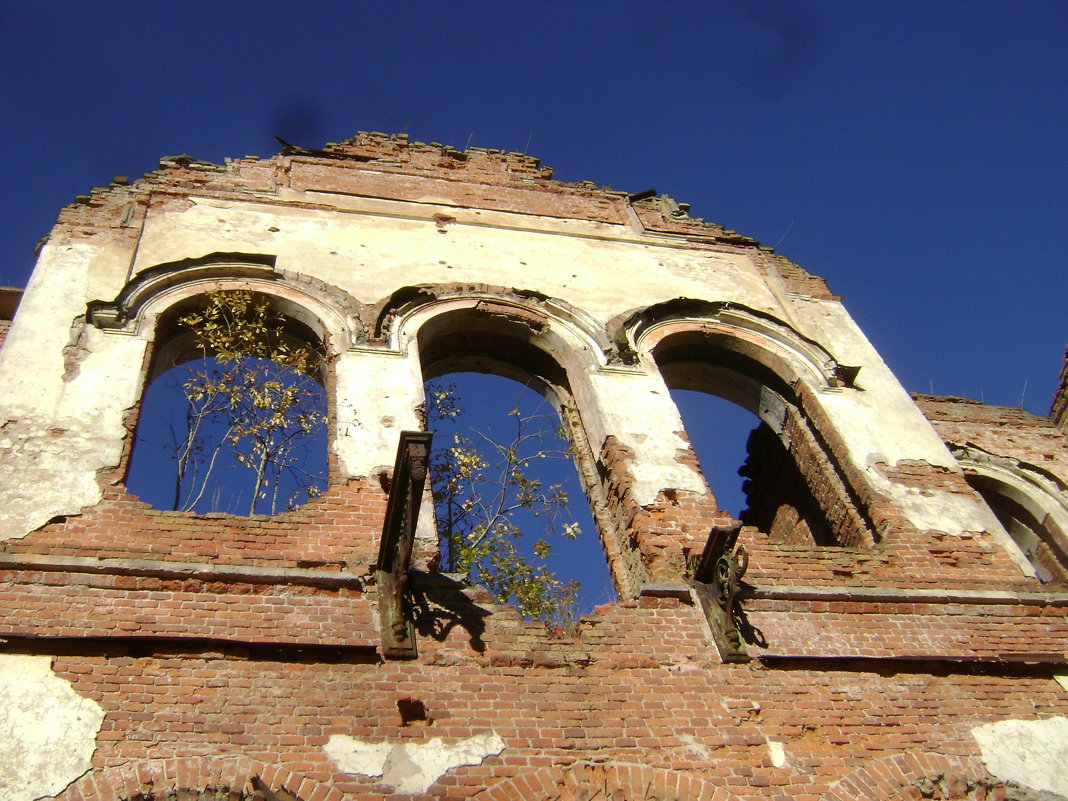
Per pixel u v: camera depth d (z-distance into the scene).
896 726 8.99
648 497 10.91
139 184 14.12
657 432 11.85
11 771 7.03
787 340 14.35
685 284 15.14
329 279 13.13
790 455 14.01
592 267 14.98
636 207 17.12
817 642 9.56
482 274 14.11
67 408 10.16
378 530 9.66
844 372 13.81
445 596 9.02
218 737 7.53
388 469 10.36
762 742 8.55
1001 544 11.52
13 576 8.24
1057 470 16.02
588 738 8.23
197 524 9.24
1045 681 9.80
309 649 8.25
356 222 14.62
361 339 12.13
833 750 8.66
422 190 15.96
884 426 13.05
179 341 12.16
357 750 7.68
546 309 13.70
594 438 12.02
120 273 12.26
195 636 8.11
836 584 10.45
